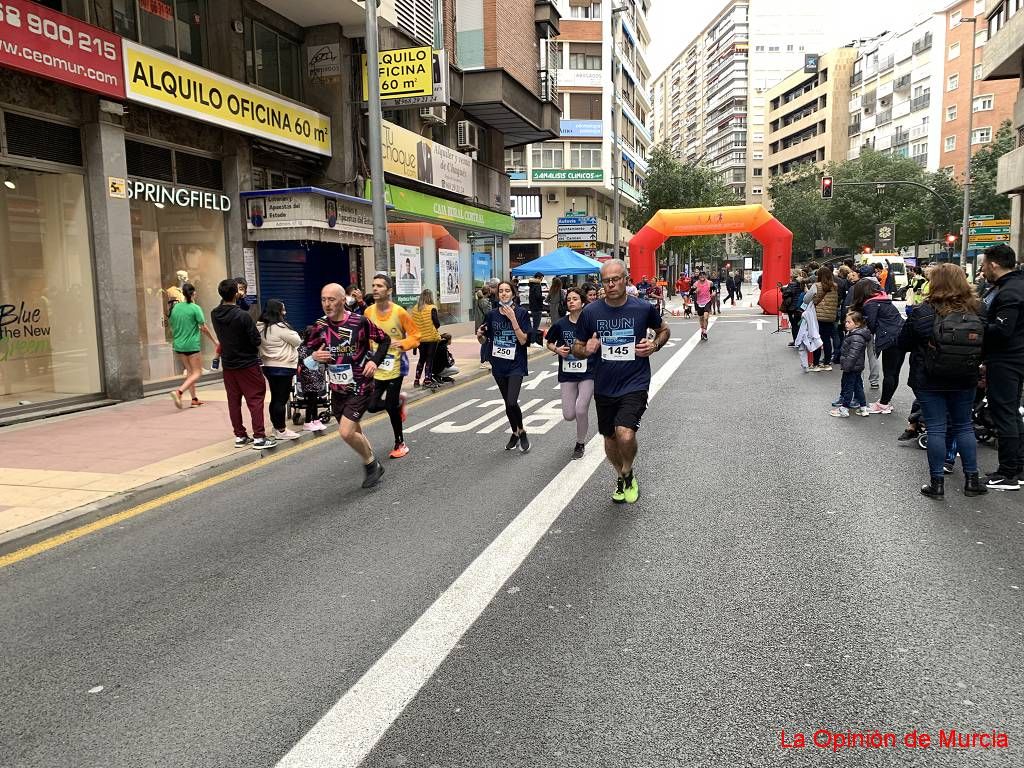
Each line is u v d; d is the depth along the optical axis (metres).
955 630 3.58
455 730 2.84
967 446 5.88
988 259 6.02
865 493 6.00
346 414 6.43
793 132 99.38
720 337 21.23
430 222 21.61
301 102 16.44
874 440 8.00
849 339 9.30
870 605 3.88
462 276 24.92
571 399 7.58
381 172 12.99
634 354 5.69
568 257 22.61
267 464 7.67
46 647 3.66
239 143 14.01
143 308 12.23
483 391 12.82
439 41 20.41
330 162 16.58
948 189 56.88
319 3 14.90
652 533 5.10
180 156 12.91
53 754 2.77
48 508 5.82
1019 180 24.70
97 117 10.77
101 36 10.46
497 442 8.39
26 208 10.24
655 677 3.20
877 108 81.75
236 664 3.42
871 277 9.65
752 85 120.69
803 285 17.48
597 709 2.96
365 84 16.75
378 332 6.51
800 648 3.43
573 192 48.38
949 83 70.38
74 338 10.90
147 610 4.06
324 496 6.34
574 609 3.91
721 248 92.62
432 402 11.75
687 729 2.82
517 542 4.98
